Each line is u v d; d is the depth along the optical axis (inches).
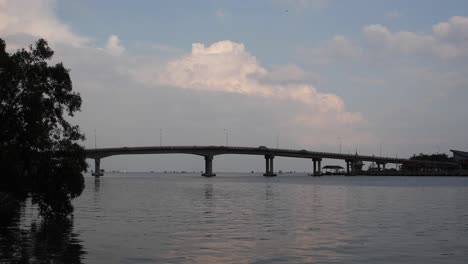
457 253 1185.4
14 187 1956.2
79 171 1955.0
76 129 1990.7
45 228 1665.8
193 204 2901.1
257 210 2450.8
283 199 3425.2
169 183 7652.6
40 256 1128.2
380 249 1236.5
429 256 1146.0
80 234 1508.4
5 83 1787.6
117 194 4101.9
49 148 1910.7
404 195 3996.1
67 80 1945.1
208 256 1133.7
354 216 2113.7
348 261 1084.5
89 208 2571.4
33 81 1868.8
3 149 1818.4
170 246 1272.1
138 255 1143.0
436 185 6707.7
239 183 7662.4
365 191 4753.9
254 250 1215.6
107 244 1304.1
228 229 1641.2
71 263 1050.1
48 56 1941.4
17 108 1860.2
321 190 4982.8
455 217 2062.0
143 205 2807.6
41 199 1932.8
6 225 1763.0
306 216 2118.6
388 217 2065.7
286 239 1400.1
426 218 2018.9
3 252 1179.3
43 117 1897.1
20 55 1883.6
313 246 1279.5
